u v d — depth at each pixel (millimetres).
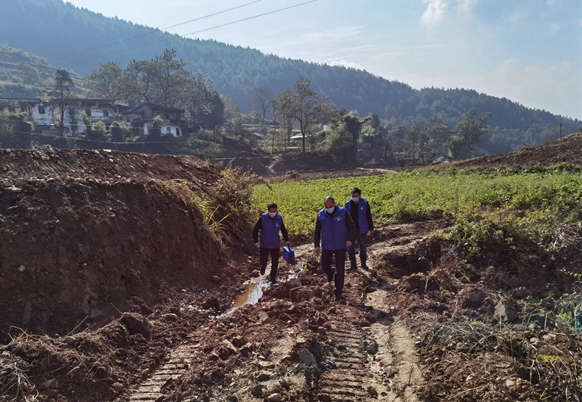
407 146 101625
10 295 6090
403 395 5039
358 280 9211
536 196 15797
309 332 6449
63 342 5422
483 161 33688
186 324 7055
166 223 9109
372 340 6500
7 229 6492
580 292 7242
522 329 5965
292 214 15742
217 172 14594
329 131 79562
